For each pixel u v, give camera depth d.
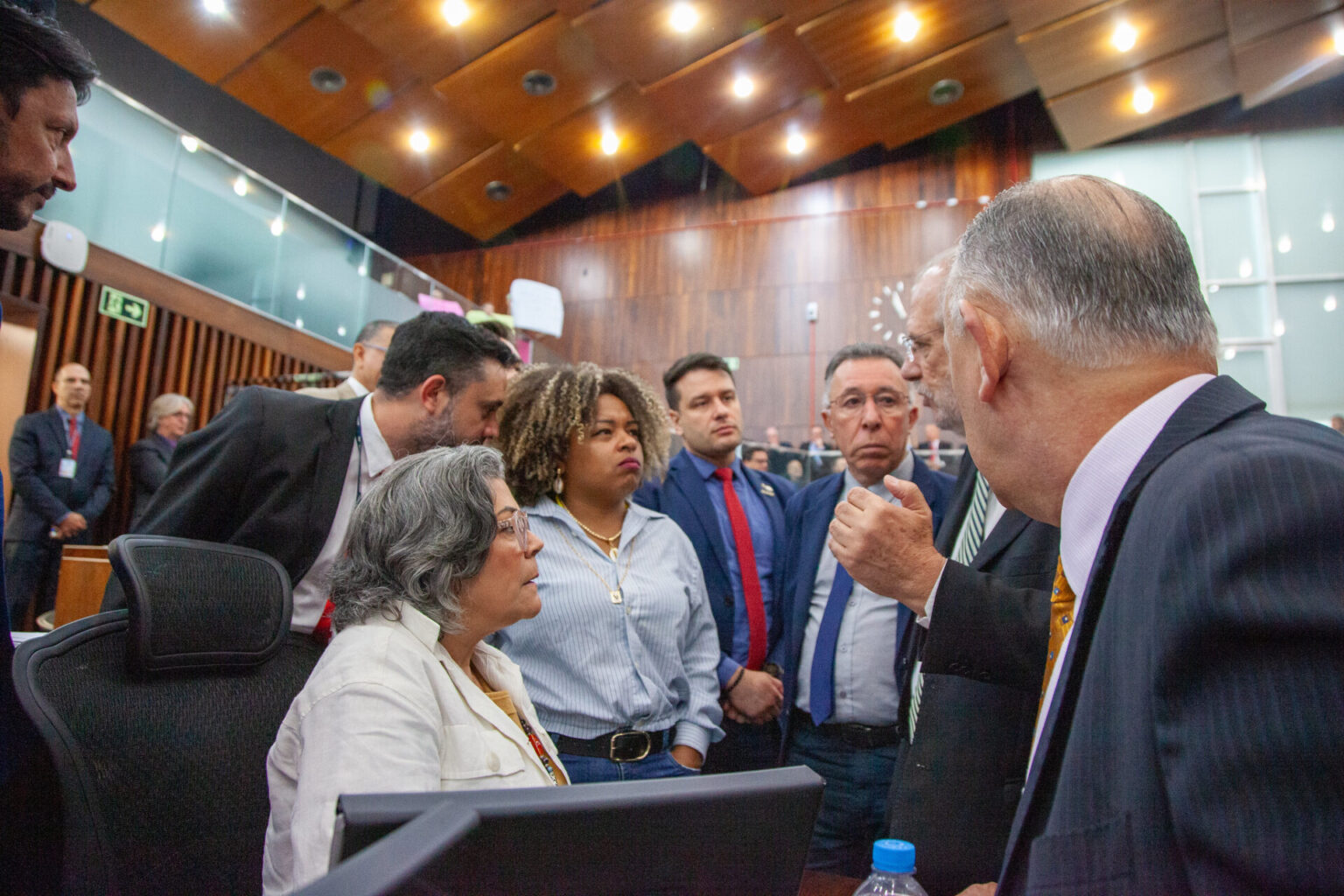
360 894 0.27
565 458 2.01
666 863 0.55
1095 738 0.58
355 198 13.20
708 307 10.14
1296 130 10.23
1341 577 0.49
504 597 1.20
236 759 1.09
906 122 10.59
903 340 1.84
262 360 7.47
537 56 9.38
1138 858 0.52
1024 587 1.42
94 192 6.18
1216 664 0.50
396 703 0.99
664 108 10.09
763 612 2.36
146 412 6.55
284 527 1.64
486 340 1.91
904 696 1.66
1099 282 0.73
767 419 9.57
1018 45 9.14
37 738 0.87
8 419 5.55
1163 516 0.58
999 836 1.36
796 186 11.68
